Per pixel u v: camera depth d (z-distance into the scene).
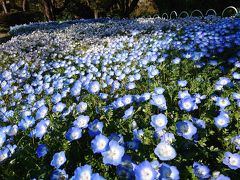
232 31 0.95
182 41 0.90
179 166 0.28
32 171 0.30
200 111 0.39
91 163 0.29
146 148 0.30
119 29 1.41
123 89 0.52
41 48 1.22
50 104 0.46
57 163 0.28
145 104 0.39
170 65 0.63
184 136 0.29
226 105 0.37
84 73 0.74
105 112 0.38
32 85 0.69
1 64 1.07
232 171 0.29
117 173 0.27
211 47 0.74
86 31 1.58
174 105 0.42
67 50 1.13
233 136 0.33
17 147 0.32
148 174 0.24
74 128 0.32
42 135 0.33
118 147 0.26
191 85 0.46
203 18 1.42
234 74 0.50
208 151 0.32
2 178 0.29
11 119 0.45
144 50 0.84
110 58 0.81
